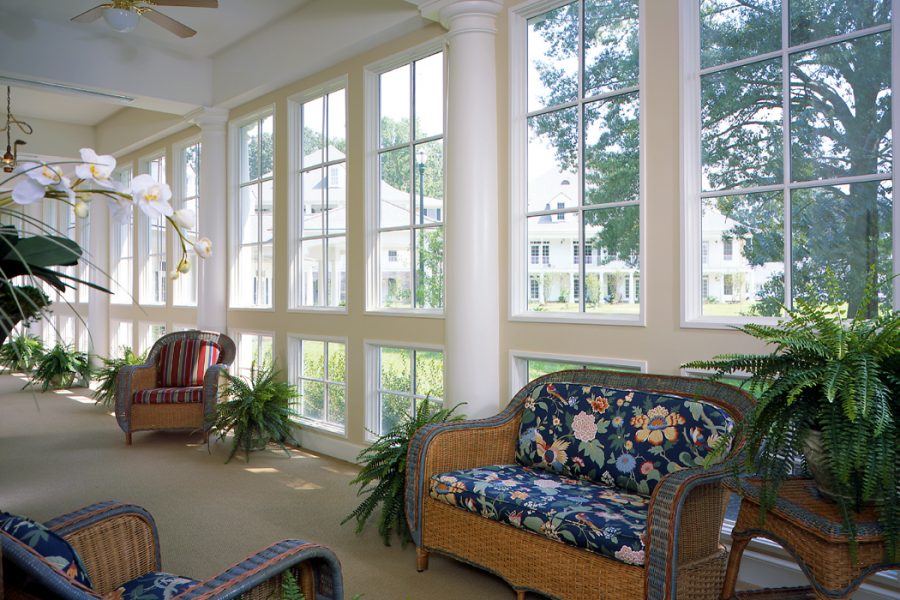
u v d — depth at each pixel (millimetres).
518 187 3875
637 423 2797
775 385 1928
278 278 5832
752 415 1996
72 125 8586
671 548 2131
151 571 2002
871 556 1807
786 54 2850
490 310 3836
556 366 3688
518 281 3861
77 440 5848
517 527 2588
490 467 3102
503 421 3246
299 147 5699
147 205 1122
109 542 1886
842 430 1802
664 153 3201
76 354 8938
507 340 3881
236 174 6418
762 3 2934
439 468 3020
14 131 8164
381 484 3375
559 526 2424
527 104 3883
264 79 5621
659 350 3203
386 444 3443
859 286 2650
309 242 5609
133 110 7781
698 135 3135
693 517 2336
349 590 2803
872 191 2619
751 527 2107
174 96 6105
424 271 4535
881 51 2596
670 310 3166
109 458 5191
